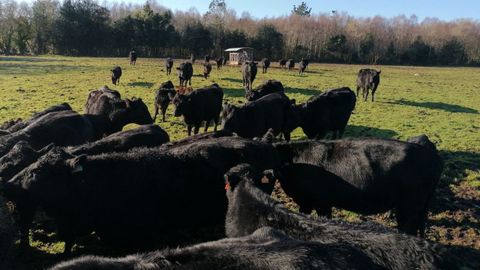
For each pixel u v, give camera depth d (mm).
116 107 15195
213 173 8242
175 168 8008
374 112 22422
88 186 7465
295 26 90562
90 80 31250
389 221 9375
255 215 6266
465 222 9391
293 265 4473
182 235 8594
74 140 11844
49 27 77500
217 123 18391
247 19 99250
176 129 17578
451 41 95062
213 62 60750
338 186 8180
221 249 4766
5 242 6793
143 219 7742
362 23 102438
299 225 5785
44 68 40781
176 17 94375
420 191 7879
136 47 80312
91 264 4648
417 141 10352
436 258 5043
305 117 15133
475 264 7664
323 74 46688
